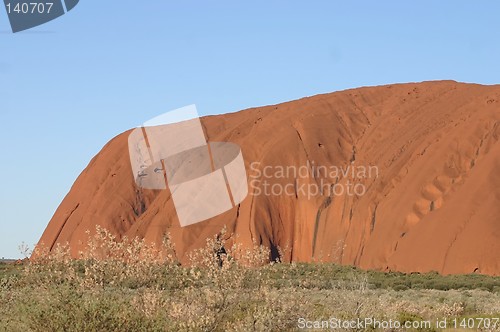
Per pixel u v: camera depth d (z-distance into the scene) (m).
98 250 20.80
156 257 21.34
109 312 16.61
